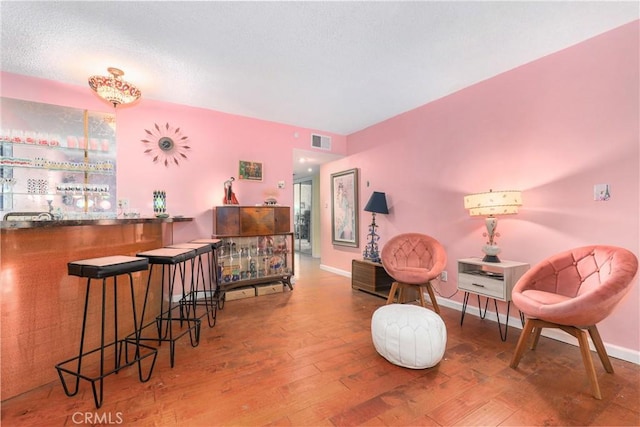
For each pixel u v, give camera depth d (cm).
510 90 273
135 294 242
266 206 374
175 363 201
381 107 368
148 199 333
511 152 272
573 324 175
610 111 214
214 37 220
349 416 149
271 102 349
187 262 351
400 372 190
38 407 154
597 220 220
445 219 333
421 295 293
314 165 572
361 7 190
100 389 157
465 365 200
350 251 484
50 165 288
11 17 195
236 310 315
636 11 194
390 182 409
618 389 172
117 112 320
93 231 204
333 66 265
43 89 286
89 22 202
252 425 142
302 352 218
